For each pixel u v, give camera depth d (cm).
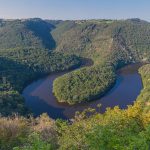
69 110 14788
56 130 2881
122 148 1617
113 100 15850
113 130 1827
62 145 2320
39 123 3275
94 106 15238
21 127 2609
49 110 14700
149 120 2873
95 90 16575
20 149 1670
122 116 2673
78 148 2164
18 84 18075
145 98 13962
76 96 15825
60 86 17075
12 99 13075
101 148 1711
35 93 16962
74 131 2552
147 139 1681
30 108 13862
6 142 2434
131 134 1997
